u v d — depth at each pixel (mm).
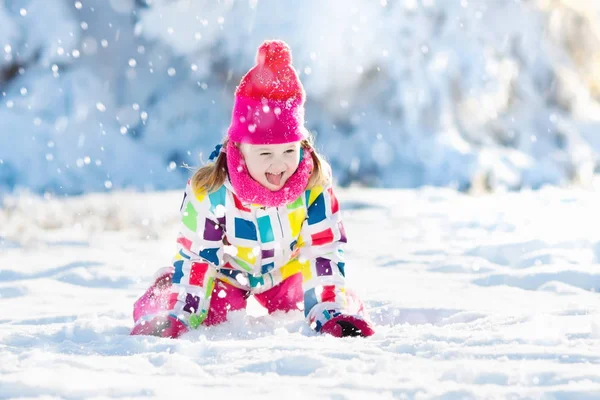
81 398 3365
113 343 4977
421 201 23359
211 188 6113
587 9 47219
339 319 5555
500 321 5535
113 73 39469
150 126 39375
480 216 17094
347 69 37594
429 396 3281
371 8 37500
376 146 37312
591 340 4625
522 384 3541
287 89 5926
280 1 37312
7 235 15414
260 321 6238
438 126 38062
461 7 39156
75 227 17312
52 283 9359
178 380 3676
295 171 6035
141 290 8953
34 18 38375
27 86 37594
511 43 42375
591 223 13773
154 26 38500
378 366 3889
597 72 47656
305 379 3697
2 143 35719
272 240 6230
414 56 38156
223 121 39750
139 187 35781
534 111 41938
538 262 9750
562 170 38906
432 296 7551
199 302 6027
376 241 13789
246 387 3521
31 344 5062
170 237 15438
